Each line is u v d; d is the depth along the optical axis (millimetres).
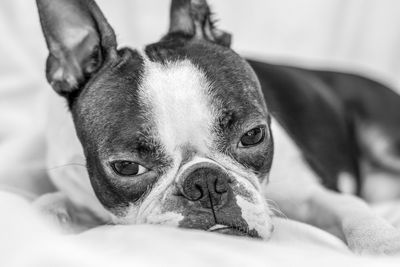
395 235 427
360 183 620
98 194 457
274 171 508
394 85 760
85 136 456
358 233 440
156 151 427
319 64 746
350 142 625
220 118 431
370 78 689
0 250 343
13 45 683
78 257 329
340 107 633
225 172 422
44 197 504
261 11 763
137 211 438
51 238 352
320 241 410
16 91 660
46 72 480
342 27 776
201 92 435
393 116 661
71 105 482
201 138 430
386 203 569
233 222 410
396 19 783
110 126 437
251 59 617
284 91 588
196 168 418
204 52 462
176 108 429
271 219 436
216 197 412
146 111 430
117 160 432
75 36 474
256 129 445
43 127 603
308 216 504
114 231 378
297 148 537
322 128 587
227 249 346
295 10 767
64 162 496
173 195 418
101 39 469
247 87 451
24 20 707
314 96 606
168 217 414
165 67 448
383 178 661
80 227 482
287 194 506
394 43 786
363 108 653
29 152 580
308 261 339
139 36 718
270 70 601
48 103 554
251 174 445
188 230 386
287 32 767
